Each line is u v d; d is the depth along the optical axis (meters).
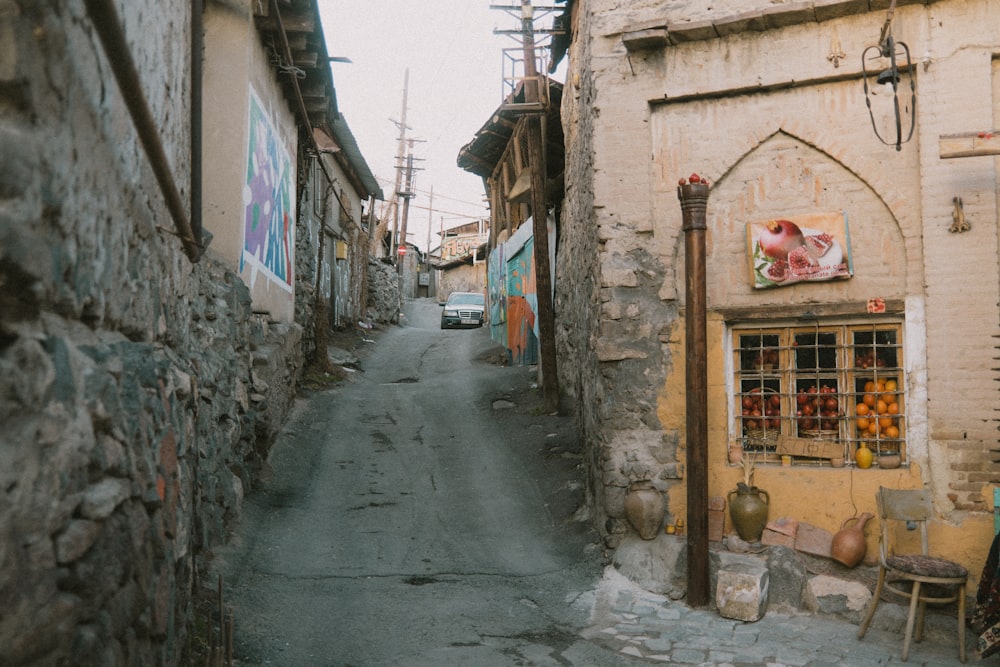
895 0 6.37
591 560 7.58
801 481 6.92
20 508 2.17
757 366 7.31
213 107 9.11
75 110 2.58
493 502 9.26
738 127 7.38
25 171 2.14
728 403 7.28
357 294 25.95
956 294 6.54
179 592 4.37
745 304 7.26
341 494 9.31
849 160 6.98
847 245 6.92
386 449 11.24
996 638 5.50
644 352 7.48
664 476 7.34
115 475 3.07
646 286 7.54
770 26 7.23
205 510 6.70
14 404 2.13
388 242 46.19
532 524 8.62
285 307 12.55
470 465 10.60
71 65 2.50
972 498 6.40
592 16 7.91
